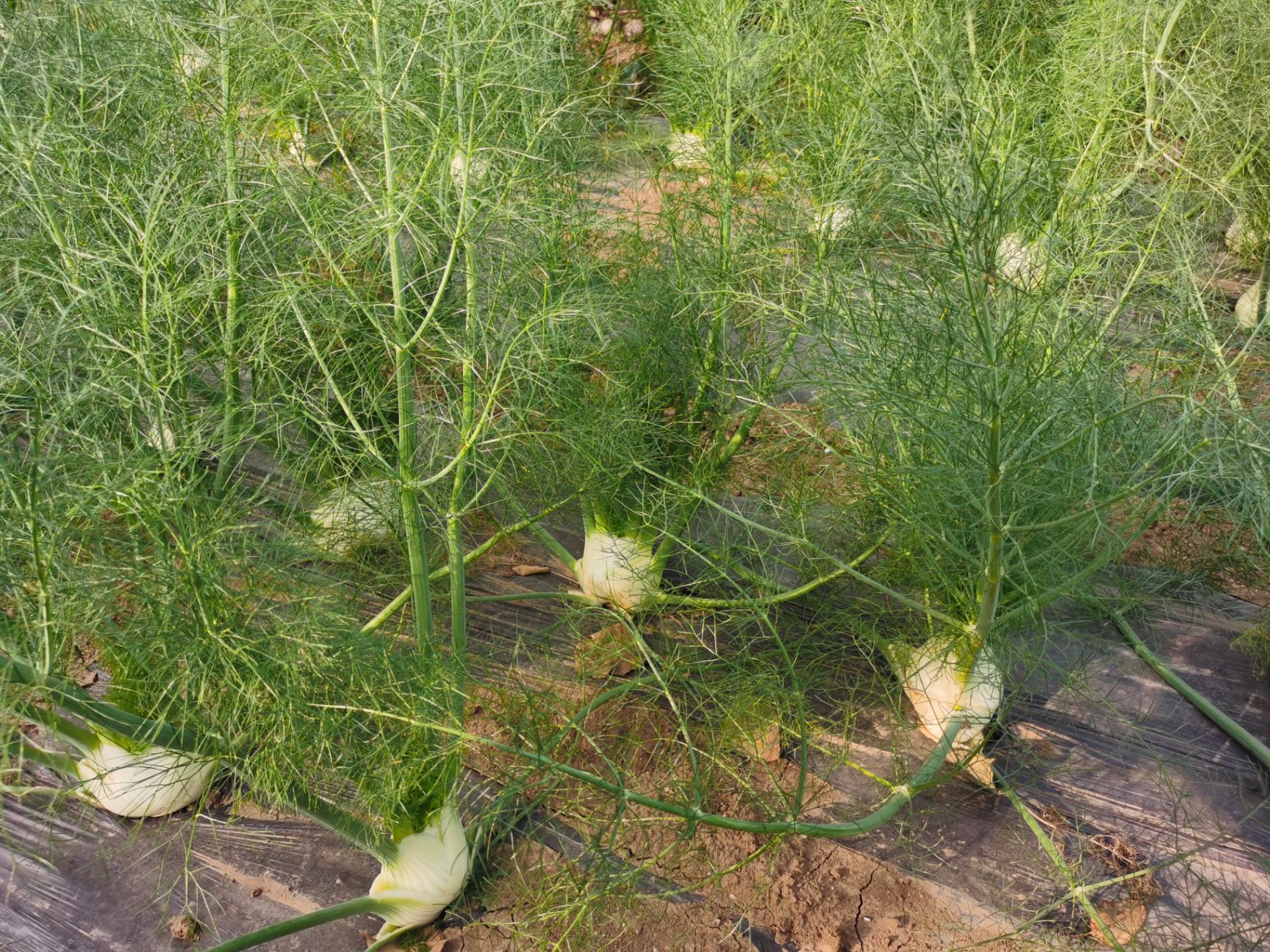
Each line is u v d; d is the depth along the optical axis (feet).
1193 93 9.16
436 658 6.07
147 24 7.09
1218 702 7.96
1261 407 7.02
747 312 8.71
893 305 7.25
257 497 6.99
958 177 6.32
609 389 8.01
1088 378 7.15
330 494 7.47
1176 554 8.91
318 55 7.36
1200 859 6.73
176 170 6.45
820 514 8.43
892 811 6.47
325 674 5.39
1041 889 6.48
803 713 6.40
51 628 4.85
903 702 7.81
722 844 6.61
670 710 7.46
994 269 5.60
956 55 9.34
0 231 6.73
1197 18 9.68
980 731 7.29
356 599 7.00
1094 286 8.24
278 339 6.65
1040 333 7.33
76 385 6.02
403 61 6.83
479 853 6.50
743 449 8.97
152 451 5.67
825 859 6.59
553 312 6.61
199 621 5.07
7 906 6.12
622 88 12.76
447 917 6.15
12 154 6.18
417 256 7.50
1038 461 6.22
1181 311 7.80
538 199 7.38
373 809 5.63
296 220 7.34
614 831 5.53
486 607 8.57
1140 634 8.57
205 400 7.41
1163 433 7.26
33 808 6.64
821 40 9.29
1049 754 7.45
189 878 5.75
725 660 7.29
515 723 6.30
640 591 8.10
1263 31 9.40
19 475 4.91
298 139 7.53
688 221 9.12
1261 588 8.59
